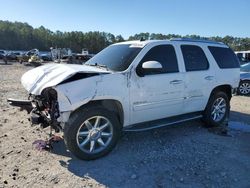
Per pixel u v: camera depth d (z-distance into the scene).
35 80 4.81
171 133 6.18
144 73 5.13
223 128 6.69
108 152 4.85
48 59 47.31
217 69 6.54
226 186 4.09
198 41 6.43
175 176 4.32
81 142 4.60
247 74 12.22
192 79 5.95
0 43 122.31
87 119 4.54
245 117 7.89
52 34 134.75
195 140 5.81
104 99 4.71
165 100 5.52
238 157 5.04
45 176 4.17
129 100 4.98
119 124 4.90
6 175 4.18
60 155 4.86
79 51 124.00
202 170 4.52
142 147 5.33
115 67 5.11
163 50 5.59
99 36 125.69
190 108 6.08
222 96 6.71
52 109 4.48
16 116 7.06
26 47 126.62
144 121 5.36
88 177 4.19
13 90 11.30
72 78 4.44
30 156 4.78
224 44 7.08
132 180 4.16
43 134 5.76
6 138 5.54
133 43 5.66
